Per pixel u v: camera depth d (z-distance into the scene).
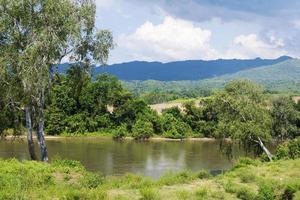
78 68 37.28
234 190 22.27
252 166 32.66
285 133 81.19
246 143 56.97
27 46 33.81
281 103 81.19
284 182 23.62
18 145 80.38
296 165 31.52
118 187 23.83
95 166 61.19
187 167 61.53
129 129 116.44
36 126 37.91
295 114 83.44
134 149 87.19
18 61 33.84
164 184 24.98
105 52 36.94
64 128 114.00
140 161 67.88
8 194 19.19
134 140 111.12
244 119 56.41
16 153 69.75
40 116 36.56
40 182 23.56
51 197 19.84
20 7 34.19
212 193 21.50
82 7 35.59
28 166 26.92
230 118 56.84
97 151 81.44
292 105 85.00
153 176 52.19
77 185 23.59
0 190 20.61
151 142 106.69
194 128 121.06
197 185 24.67
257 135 54.50
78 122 115.12
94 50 36.66
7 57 34.12
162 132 117.81
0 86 35.38
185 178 26.73
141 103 119.81
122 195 20.92
